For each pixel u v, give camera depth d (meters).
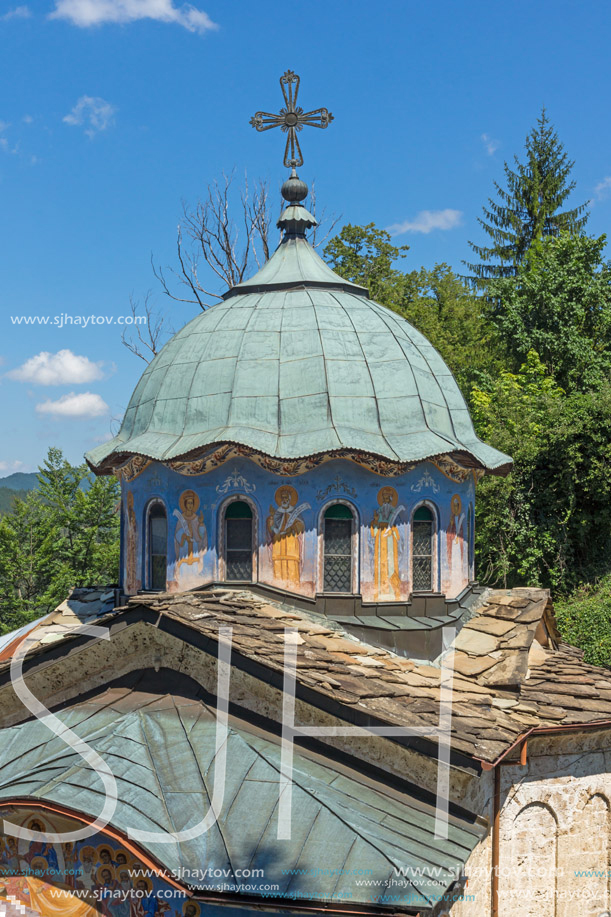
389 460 13.25
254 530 13.44
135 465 14.48
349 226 41.06
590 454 27.59
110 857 9.41
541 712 11.77
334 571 13.52
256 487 13.44
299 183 17.25
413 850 8.71
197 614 11.05
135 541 14.60
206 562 13.52
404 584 13.76
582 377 34.59
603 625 23.50
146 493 14.34
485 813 10.95
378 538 13.59
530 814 11.91
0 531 39.75
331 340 14.41
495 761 9.53
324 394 13.77
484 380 33.41
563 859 12.17
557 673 13.91
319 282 16.08
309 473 13.38
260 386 13.98
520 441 27.62
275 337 14.51
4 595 39.88
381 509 13.64
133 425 15.31
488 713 10.86
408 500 13.91
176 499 13.76
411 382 14.46
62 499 41.69
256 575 13.38
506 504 28.05
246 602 12.72
